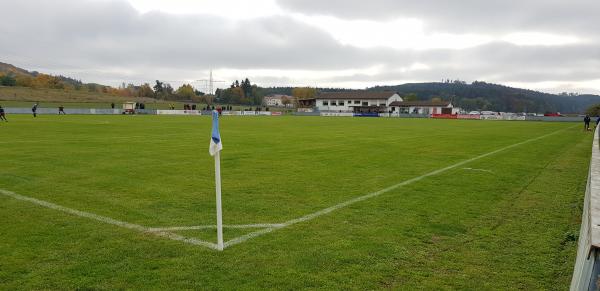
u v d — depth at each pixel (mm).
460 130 35688
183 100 154375
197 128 32344
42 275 4609
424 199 8609
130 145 18453
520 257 5391
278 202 8141
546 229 6633
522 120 73125
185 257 5203
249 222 6754
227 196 8602
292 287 4395
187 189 9203
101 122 39188
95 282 4457
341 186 9828
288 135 26391
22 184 9477
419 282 4586
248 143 20484
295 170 12102
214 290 4305
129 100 119000
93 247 5500
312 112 91812
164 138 22562
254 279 4578
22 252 5277
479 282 4617
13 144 18156
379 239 5988
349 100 111375
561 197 9039
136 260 5082
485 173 12180
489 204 8297
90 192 8758
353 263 5082
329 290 4340
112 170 11586
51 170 11438
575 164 14578
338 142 21531
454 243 5898
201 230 6297
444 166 13414
